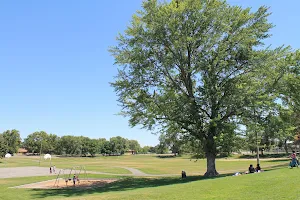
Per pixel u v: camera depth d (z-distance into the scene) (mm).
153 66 31000
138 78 31375
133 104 31859
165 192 17781
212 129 30531
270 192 14883
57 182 39344
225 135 28859
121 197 17281
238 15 30547
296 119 43406
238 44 30062
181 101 28578
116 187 30219
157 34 29688
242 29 30359
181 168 66062
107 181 38906
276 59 30422
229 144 30781
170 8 28750
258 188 16344
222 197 14680
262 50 30625
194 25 29531
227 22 30469
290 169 25156
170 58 30219
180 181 31297
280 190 15195
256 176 21922
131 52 31562
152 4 30578
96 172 58781
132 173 54219
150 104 29562
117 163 103625
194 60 30250
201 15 28922
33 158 173750
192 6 28812
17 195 26000
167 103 29297
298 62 29172
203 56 29688
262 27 30672
